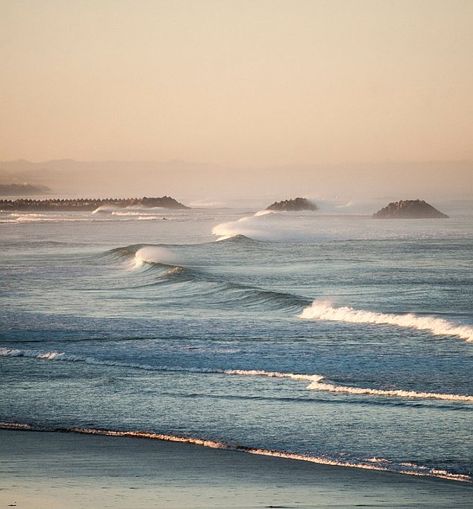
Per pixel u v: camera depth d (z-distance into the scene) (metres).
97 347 60.12
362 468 30.92
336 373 49.78
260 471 30.36
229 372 50.09
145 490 27.22
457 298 89.88
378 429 36.69
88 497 26.11
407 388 45.28
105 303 87.12
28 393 45.00
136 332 66.81
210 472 30.09
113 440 35.34
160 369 51.44
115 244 193.50
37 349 59.66
